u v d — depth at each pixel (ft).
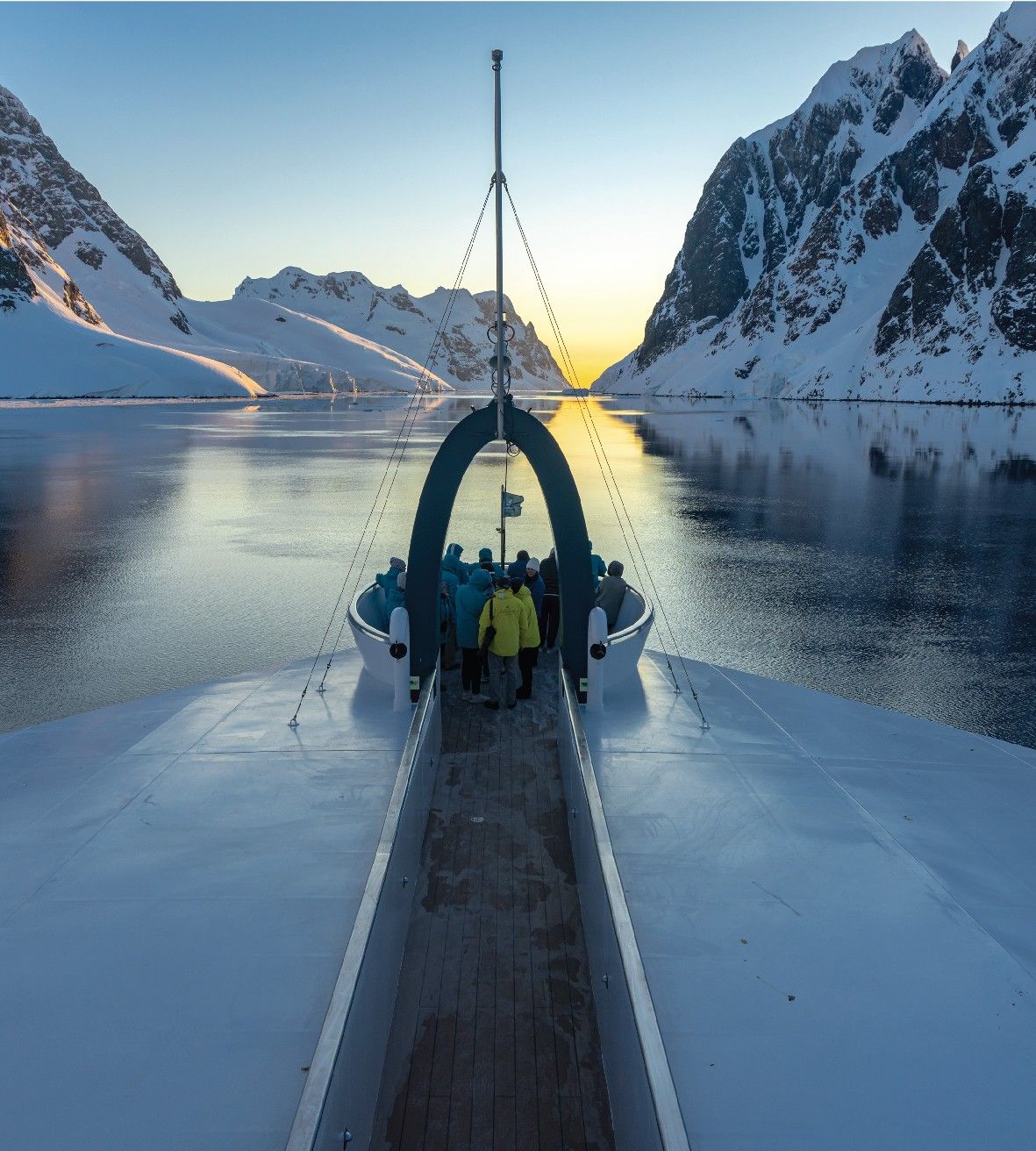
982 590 70.59
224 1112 11.54
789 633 58.03
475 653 28.78
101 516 110.22
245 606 64.39
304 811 20.18
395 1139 12.44
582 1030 14.42
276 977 14.26
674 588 71.31
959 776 23.35
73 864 17.81
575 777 19.56
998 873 18.13
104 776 22.27
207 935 15.40
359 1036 12.01
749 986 14.05
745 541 92.79
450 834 20.20
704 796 21.12
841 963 14.69
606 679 28.71
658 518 109.70
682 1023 13.16
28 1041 12.80
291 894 16.69
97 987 14.01
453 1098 13.08
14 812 20.44
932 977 14.37
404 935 16.38
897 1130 11.19
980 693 46.93
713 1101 11.60
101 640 55.72
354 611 30.94
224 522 105.19
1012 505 119.44
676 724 25.98
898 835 19.51
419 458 197.06
